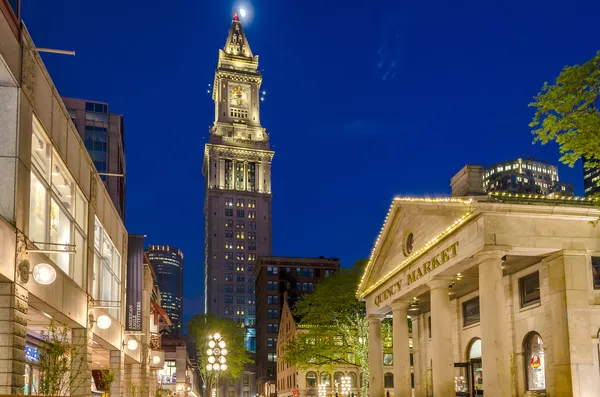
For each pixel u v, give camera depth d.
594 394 25.53
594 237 26.89
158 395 50.91
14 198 18.75
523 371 29.95
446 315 31.25
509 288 31.59
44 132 22.25
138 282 41.47
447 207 29.61
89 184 29.69
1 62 17.80
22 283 19.20
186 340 148.88
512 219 26.58
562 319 26.36
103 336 33.31
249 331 192.88
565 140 20.53
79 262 28.02
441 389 30.23
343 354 60.47
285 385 106.38
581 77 20.09
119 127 97.69
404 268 36.53
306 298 63.09
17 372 18.48
